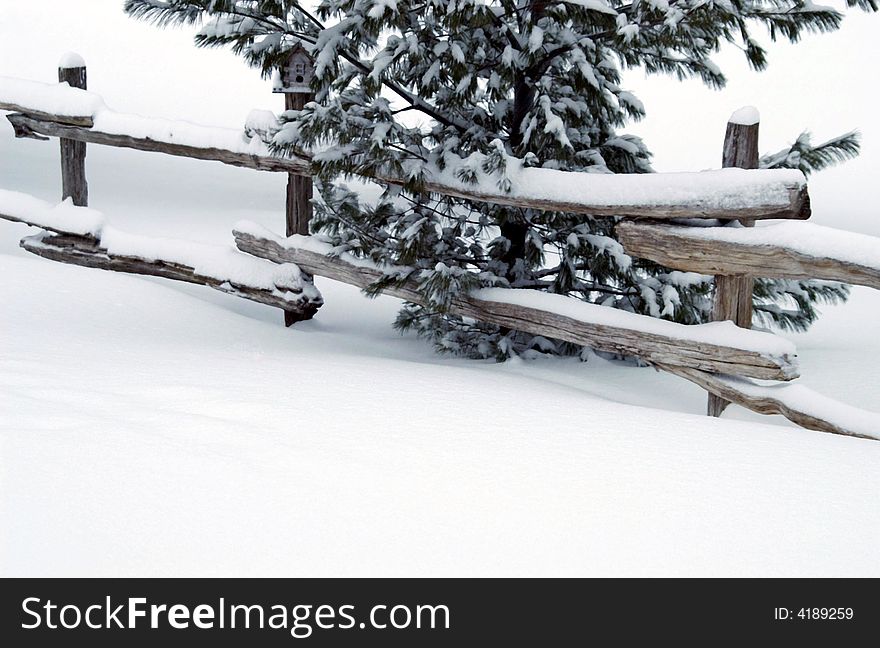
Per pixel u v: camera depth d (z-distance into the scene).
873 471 3.74
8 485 3.06
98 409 3.94
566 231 7.25
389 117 6.55
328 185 7.83
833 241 5.00
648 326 5.95
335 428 3.95
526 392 5.12
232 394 4.43
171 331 6.90
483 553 2.85
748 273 5.37
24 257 8.40
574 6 6.52
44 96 8.65
